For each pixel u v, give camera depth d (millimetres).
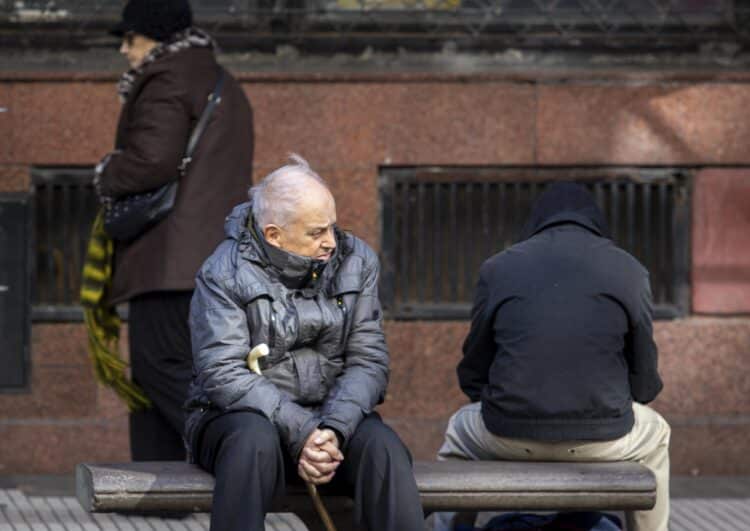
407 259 20312
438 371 20188
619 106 20031
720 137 20109
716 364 20219
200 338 12406
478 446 13836
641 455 13531
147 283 16250
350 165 19891
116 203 16359
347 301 12578
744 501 18375
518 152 19984
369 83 19859
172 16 16375
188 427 12648
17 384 19953
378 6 20266
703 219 20250
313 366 12531
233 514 11625
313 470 11906
